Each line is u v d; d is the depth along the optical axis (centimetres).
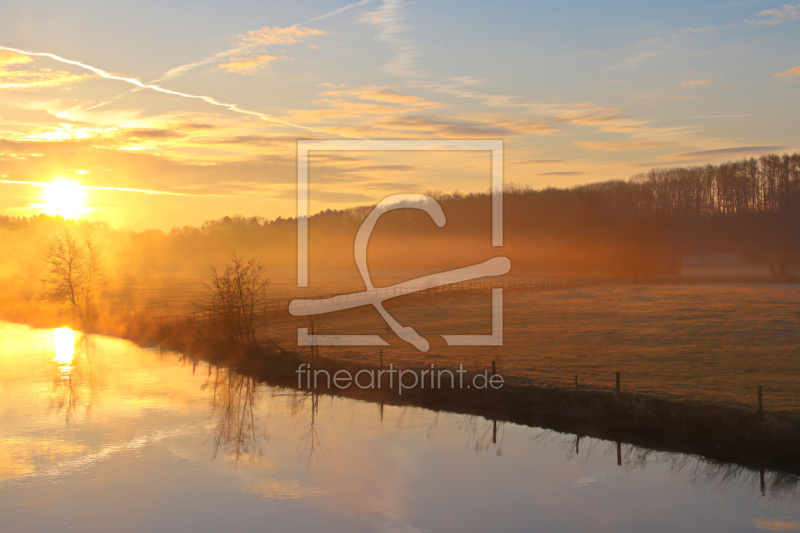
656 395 2931
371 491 2244
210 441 2791
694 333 5112
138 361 4816
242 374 4216
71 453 2645
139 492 2242
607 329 5456
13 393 3716
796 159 16475
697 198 17338
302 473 2400
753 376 3353
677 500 2117
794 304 7125
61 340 6094
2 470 2458
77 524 2014
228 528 1977
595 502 2108
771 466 2281
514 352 4325
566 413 2920
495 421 3002
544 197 15288
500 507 2091
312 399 3509
